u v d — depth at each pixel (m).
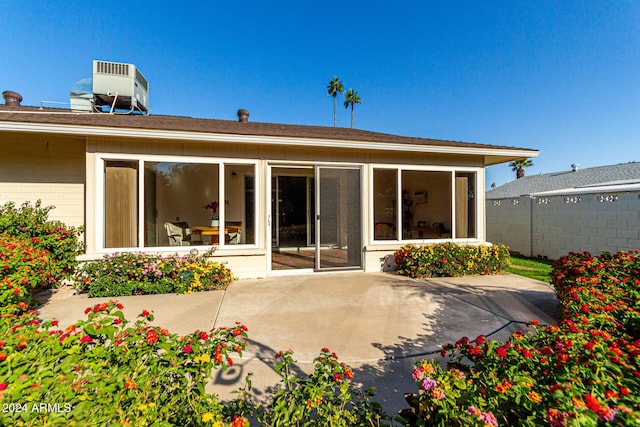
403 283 5.41
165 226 5.53
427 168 6.82
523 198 9.15
